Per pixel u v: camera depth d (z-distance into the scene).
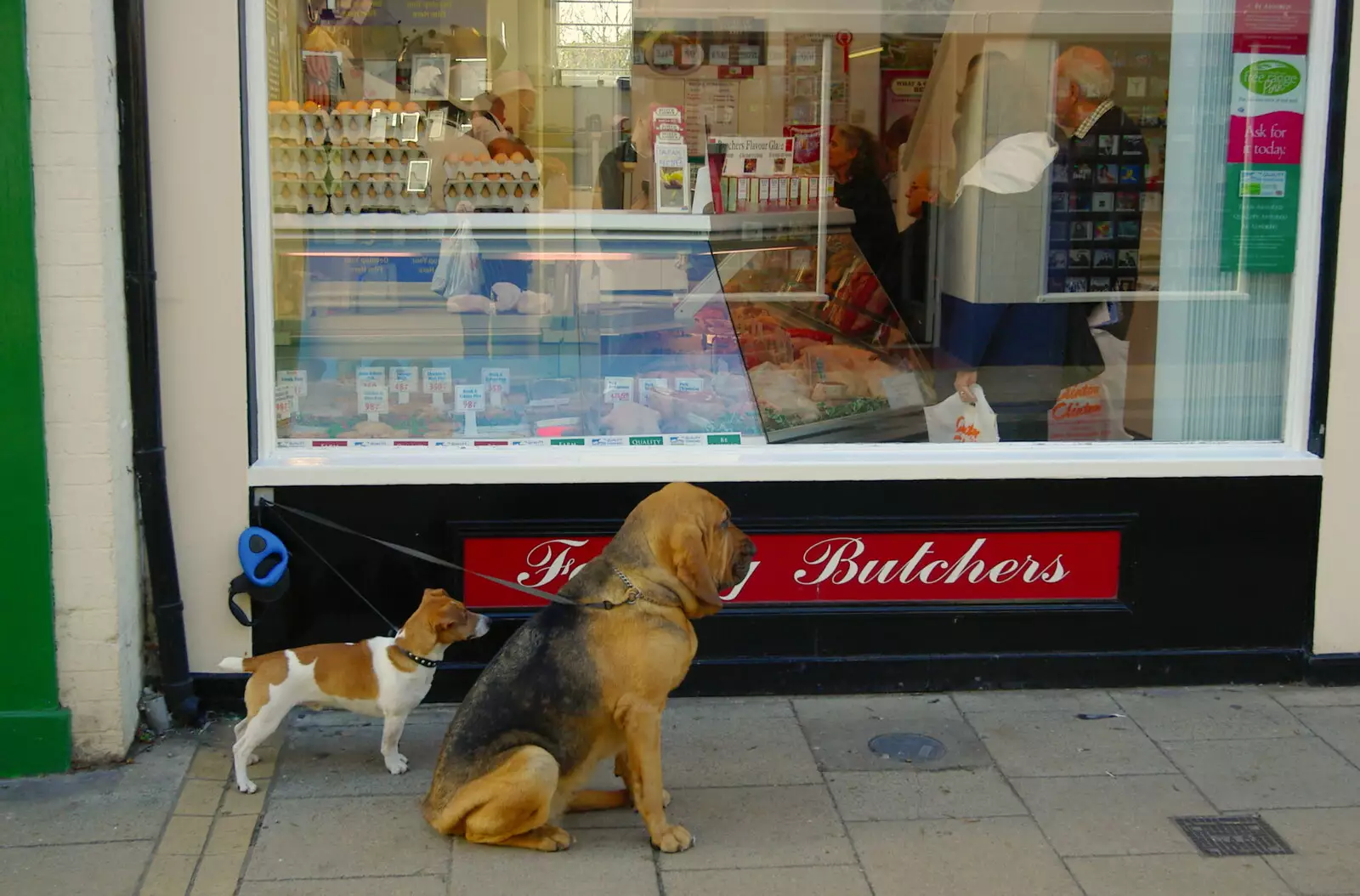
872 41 4.89
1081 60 4.72
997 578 4.30
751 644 4.29
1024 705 4.27
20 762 3.73
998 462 4.22
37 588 3.68
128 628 3.88
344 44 4.48
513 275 4.39
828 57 4.87
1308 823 3.49
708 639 4.27
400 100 4.43
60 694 3.75
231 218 3.89
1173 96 4.58
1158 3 4.56
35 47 3.52
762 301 4.69
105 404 3.68
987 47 4.86
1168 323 4.63
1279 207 4.41
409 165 4.28
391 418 4.32
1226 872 3.23
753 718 4.15
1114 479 4.25
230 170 3.87
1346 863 3.28
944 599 4.30
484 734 3.20
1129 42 4.64
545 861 3.26
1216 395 4.59
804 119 4.88
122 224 3.79
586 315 4.45
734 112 4.82
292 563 4.08
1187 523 4.30
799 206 4.81
